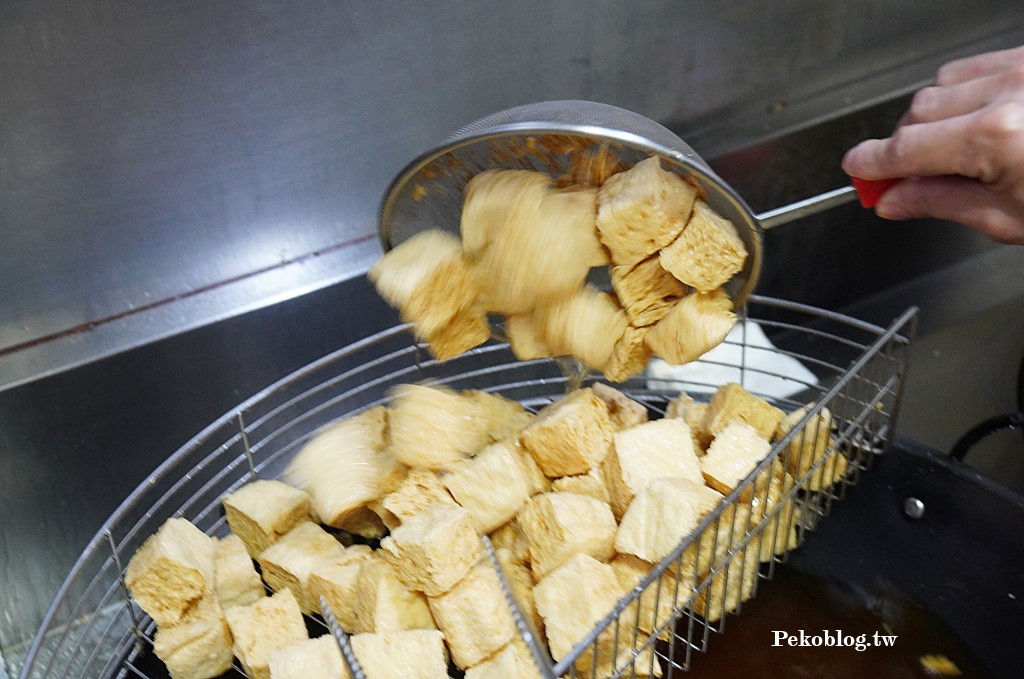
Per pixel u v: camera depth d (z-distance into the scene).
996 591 1.06
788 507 1.09
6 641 1.27
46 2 1.09
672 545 0.97
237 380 1.35
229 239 1.35
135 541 1.35
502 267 0.95
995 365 1.76
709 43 1.55
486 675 0.91
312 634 1.06
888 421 1.18
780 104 1.67
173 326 1.29
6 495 1.25
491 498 1.05
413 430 1.09
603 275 1.06
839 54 1.68
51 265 1.23
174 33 1.18
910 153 0.93
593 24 1.44
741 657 1.02
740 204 0.88
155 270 1.31
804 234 1.68
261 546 1.12
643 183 0.90
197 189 1.29
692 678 1.00
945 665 1.01
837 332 1.74
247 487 1.13
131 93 1.19
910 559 1.11
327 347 1.40
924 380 1.71
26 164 1.17
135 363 1.26
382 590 0.98
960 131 0.89
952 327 1.76
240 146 1.29
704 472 1.06
